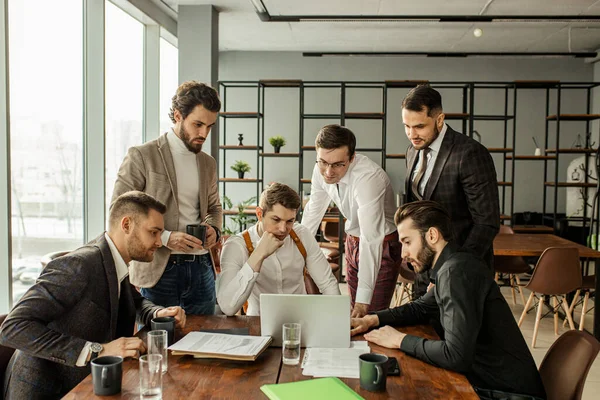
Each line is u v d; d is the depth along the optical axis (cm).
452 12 687
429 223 196
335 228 745
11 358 191
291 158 951
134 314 221
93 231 500
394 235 305
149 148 265
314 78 948
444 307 185
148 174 262
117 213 199
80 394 151
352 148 268
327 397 148
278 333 197
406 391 157
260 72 947
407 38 824
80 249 197
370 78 945
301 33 809
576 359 190
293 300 195
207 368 173
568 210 902
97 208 500
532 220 905
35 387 180
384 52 911
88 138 493
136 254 202
